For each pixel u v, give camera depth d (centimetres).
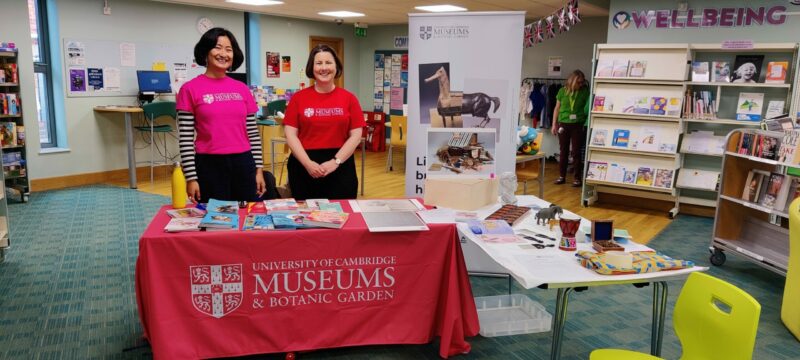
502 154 389
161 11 817
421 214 294
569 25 554
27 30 664
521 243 254
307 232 260
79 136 740
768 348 311
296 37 1059
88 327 316
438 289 279
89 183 752
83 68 734
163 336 248
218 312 257
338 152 329
